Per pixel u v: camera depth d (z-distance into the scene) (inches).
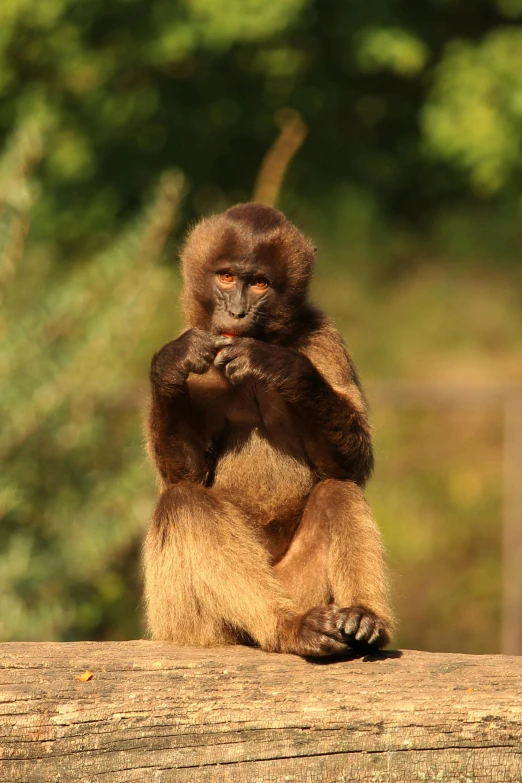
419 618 1382.9
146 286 1060.5
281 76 1749.5
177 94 1721.2
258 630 571.2
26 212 988.6
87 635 1143.6
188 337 597.0
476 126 1745.8
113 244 1218.0
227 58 1690.5
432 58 1850.4
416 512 1503.4
